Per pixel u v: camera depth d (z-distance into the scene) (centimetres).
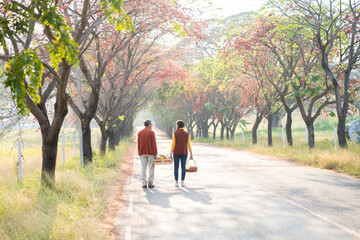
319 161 1481
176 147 1030
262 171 1327
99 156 1859
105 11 575
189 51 2361
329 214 675
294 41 2006
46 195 823
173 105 5228
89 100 1538
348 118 3744
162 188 1013
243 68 2442
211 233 577
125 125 4969
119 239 560
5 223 610
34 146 2730
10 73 522
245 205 767
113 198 888
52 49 548
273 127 5334
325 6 1908
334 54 2003
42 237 540
